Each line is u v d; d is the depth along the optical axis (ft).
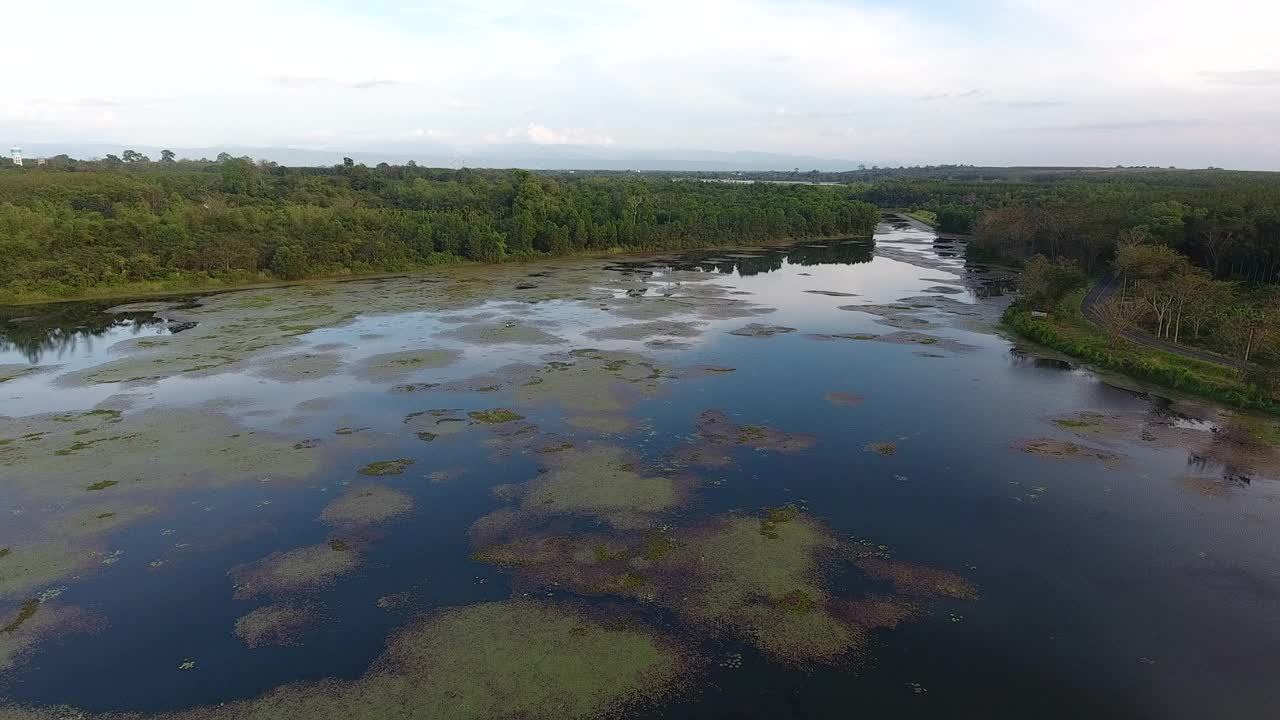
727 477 130.62
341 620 90.48
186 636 87.40
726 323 252.42
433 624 89.51
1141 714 76.79
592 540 108.68
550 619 90.58
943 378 189.67
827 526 114.01
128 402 164.76
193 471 130.31
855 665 83.35
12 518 113.39
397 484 126.31
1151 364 187.21
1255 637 89.30
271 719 74.74
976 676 81.82
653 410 163.53
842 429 153.99
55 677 80.59
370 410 161.58
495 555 104.63
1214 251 279.69
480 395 172.04
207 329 233.55
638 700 77.61
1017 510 119.96
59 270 279.90
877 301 296.71
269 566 101.71
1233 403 168.66
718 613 92.17
